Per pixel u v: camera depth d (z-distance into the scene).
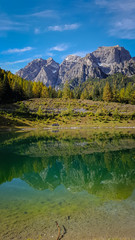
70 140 40.75
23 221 8.58
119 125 73.75
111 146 32.34
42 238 7.33
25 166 20.41
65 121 84.06
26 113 91.12
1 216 9.11
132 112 91.31
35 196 11.74
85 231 7.69
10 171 18.55
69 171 18.39
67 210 9.54
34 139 43.66
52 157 24.86
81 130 64.94
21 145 34.94
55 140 41.34
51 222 8.42
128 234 7.43
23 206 10.20
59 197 11.45
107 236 7.34
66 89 144.75
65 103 111.44
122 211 9.24
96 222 8.30
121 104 108.75
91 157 24.55
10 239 7.30
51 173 17.69
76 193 12.14
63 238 7.30
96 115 87.94
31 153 27.56
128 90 141.62
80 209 9.59
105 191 12.38
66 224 8.23
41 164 21.28
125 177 16.06
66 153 27.30
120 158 23.73
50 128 73.62
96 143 35.88
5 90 111.69
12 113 88.50
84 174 17.14
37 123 81.31
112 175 16.77
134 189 12.70
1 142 39.12
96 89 159.62
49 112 96.75
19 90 119.25
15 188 13.52
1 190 13.12
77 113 93.75
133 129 64.25
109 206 9.85
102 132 56.62
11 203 10.67
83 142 37.47
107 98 123.44
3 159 23.98
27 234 7.59
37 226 8.14
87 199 10.98
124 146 32.09
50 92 151.12
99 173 17.56
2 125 73.25
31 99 119.12
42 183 14.73
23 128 72.69
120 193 11.91
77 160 23.11
